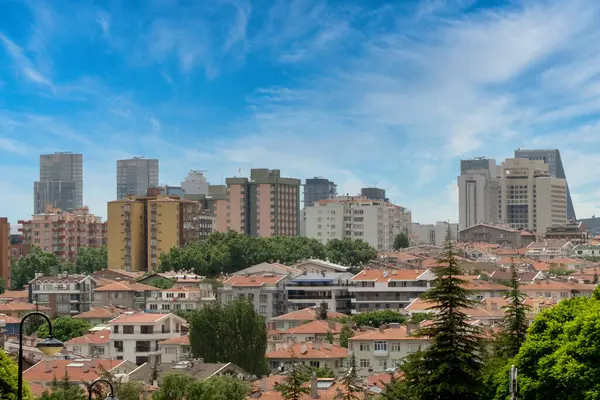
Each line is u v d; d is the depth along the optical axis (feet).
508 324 456.04
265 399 544.62
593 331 381.60
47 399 505.66
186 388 512.63
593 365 378.73
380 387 562.66
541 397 394.11
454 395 364.79
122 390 542.57
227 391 523.29
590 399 371.56
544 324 417.90
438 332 368.68
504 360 430.20
